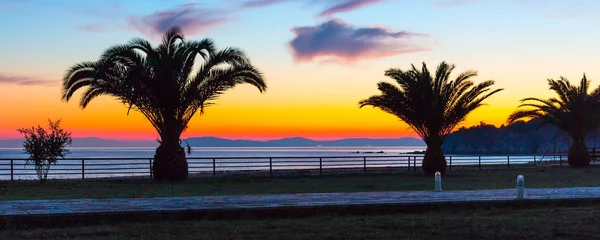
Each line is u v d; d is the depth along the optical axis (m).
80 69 24.66
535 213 14.16
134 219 12.45
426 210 14.59
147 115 26.05
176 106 25.67
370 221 12.61
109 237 10.52
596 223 12.42
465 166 41.66
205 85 25.69
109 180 25.88
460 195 17.05
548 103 42.16
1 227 11.47
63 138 25.66
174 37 25.56
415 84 32.62
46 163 25.56
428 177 29.64
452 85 32.72
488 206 15.27
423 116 32.75
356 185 23.00
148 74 24.84
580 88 41.62
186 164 26.22
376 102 33.31
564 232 11.23
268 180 26.47
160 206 13.70
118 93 25.11
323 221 12.67
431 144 32.72
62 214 11.98
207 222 12.39
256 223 12.32
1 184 23.27
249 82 26.08
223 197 16.30
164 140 26.11
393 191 19.23
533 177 29.30
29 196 17.61
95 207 13.41
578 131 42.09
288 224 12.16
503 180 26.91
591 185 23.19
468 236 10.84
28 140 24.88
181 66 25.25
